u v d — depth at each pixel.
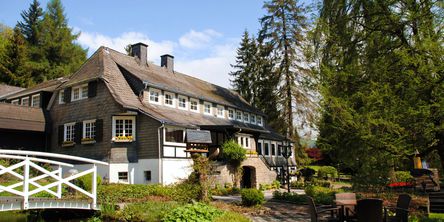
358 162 11.95
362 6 11.95
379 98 9.39
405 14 10.51
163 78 27.56
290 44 34.31
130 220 11.52
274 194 17.64
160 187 17.28
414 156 10.86
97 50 25.72
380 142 9.76
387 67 10.50
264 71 36.81
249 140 29.83
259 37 35.78
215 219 10.02
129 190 16.22
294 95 34.03
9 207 10.43
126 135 22.03
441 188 17.70
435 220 9.73
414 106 9.19
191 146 15.16
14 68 38.09
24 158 10.89
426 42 8.98
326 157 43.78
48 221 13.13
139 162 21.55
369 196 15.29
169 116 22.70
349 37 12.16
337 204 9.07
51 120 25.47
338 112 10.47
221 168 22.70
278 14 34.88
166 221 10.17
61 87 24.80
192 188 14.88
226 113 32.34
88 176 15.59
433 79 8.95
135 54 28.50
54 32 44.84
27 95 28.62
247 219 10.76
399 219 8.62
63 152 23.94
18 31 39.97
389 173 12.91
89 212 12.84
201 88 32.50
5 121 22.81
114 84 22.98
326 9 12.98
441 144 10.24
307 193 16.92
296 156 37.81
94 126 22.70
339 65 11.84
